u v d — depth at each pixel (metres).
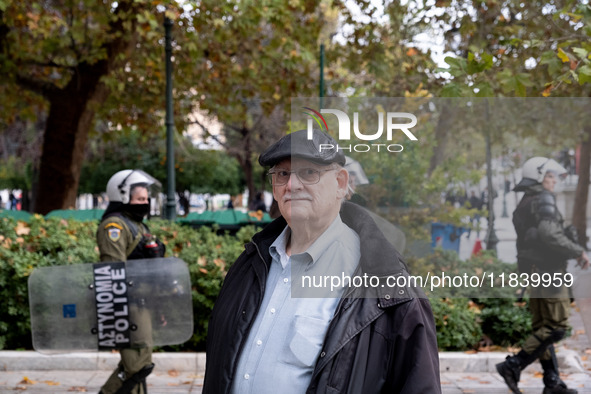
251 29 12.38
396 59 12.44
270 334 2.13
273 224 2.37
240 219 9.94
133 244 4.56
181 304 4.55
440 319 6.45
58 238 6.90
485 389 5.71
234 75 13.95
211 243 7.19
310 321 2.06
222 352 2.21
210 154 30.42
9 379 5.82
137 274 4.49
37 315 4.48
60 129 13.57
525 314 6.70
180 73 14.55
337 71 14.10
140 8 11.49
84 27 13.01
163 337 4.55
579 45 5.52
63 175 13.62
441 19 10.39
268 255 2.29
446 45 10.56
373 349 1.98
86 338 4.48
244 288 2.27
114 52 13.27
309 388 1.98
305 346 2.04
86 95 13.48
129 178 4.57
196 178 32.50
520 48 5.93
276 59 13.91
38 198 13.70
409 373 1.95
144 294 4.49
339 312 2.02
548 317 5.29
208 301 6.34
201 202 55.53
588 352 6.88
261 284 2.23
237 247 6.95
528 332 6.68
